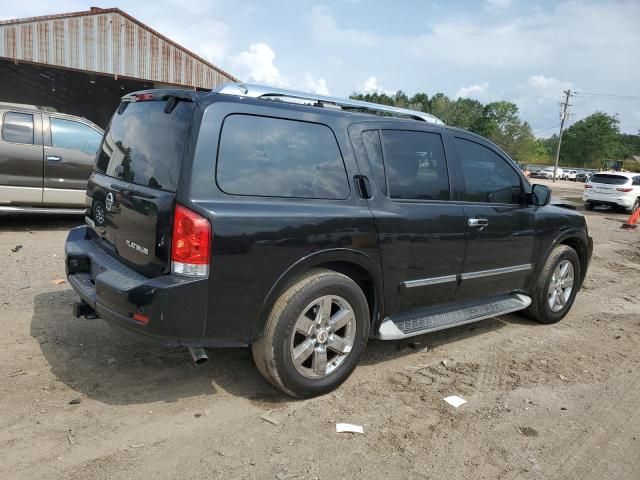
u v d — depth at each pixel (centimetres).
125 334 313
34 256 662
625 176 2153
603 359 459
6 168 788
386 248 370
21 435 288
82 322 448
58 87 2988
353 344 361
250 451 288
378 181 375
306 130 344
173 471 266
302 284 329
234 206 302
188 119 303
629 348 493
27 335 415
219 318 303
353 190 359
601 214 2069
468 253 434
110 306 311
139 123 352
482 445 310
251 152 316
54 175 823
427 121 454
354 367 367
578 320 575
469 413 346
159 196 302
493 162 471
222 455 283
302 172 336
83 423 303
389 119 397
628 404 374
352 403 349
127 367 375
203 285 293
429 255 402
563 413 355
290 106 341
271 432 308
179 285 287
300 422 321
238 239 299
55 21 1997
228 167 306
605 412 361
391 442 305
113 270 329
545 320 545
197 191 294
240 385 362
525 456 302
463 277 436
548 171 7269
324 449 294
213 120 303
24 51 1955
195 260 290
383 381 386
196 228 288
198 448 288
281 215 316
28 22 1944
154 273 307
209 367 385
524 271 499
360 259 356
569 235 542
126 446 285
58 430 295
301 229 323
